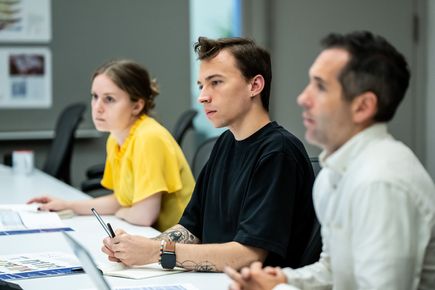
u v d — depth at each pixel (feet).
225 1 19.52
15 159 14.03
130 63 9.00
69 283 5.65
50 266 6.20
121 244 6.17
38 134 18.03
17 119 18.08
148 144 8.52
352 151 4.55
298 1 19.84
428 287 4.61
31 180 12.98
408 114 20.39
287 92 19.99
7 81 17.95
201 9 19.36
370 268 4.24
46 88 18.21
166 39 18.92
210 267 6.01
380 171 4.36
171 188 8.67
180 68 19.06
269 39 19.80
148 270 6.12
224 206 6.70
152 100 9.20
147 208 8.48
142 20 18.70
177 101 19.08
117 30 18.53
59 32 18.21
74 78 18.35
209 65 6.60
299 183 6.35
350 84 4.39
